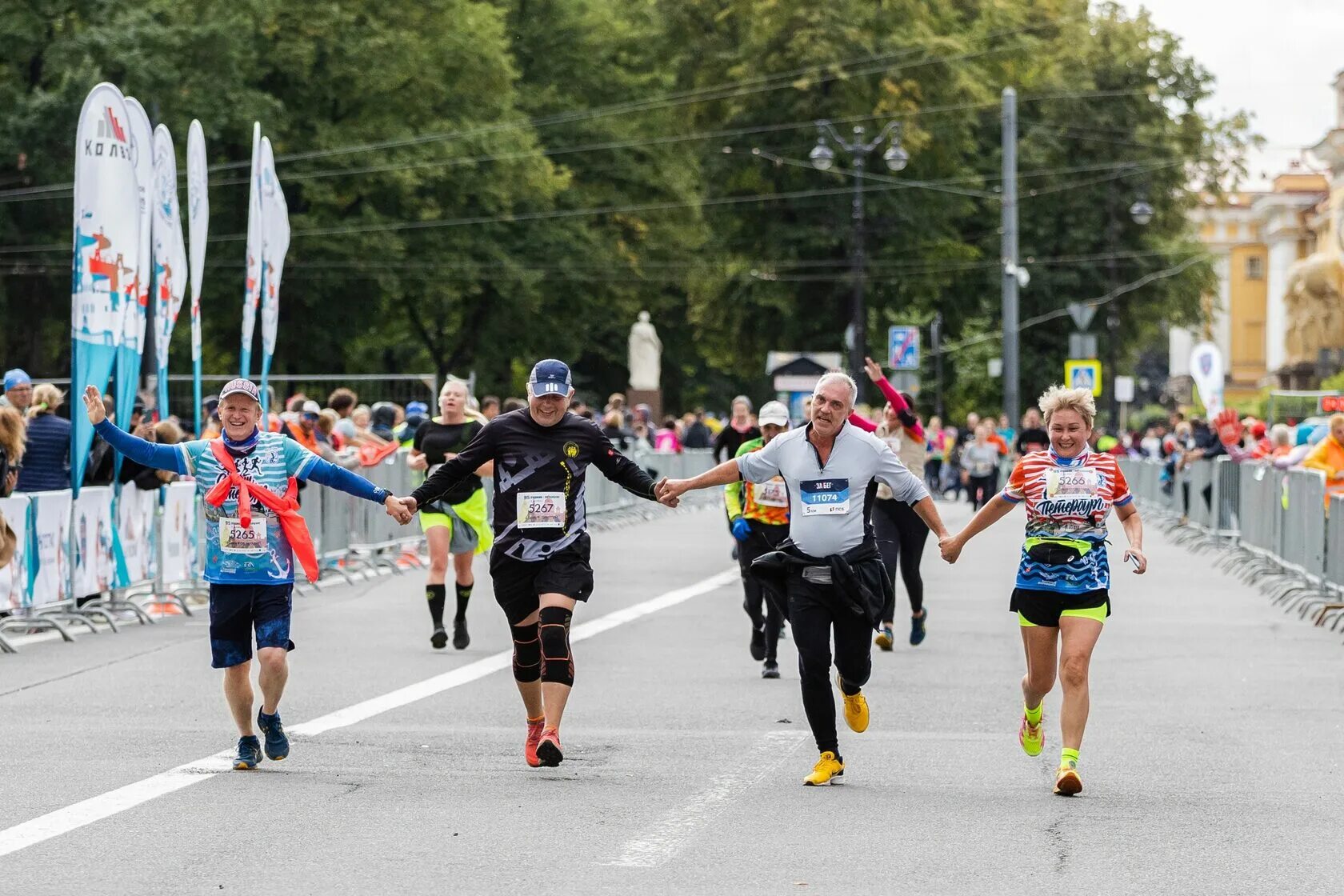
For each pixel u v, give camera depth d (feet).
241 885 57.67
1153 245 509.35
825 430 76.95
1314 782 77.46
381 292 436.35
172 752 82.99
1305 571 169.07
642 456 328.70
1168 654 126.11
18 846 63.26
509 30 489.26
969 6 482.28
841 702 101.76
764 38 442.50
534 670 81.25
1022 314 503.20
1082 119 497.87
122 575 143.95
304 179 409.49
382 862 61.00
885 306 471.21
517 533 80.02
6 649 122.83
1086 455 76.89
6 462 124.47
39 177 369.50
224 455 78.28
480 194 431.02
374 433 202.69
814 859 61.77
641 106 484.33
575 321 491.72
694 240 505.25
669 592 171.12
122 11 363.35
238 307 423.23
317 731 89.61
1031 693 79.20
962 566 205.05
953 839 65.26
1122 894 57.21
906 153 399.03
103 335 138.51
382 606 157.17
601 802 71.72
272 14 396.57
